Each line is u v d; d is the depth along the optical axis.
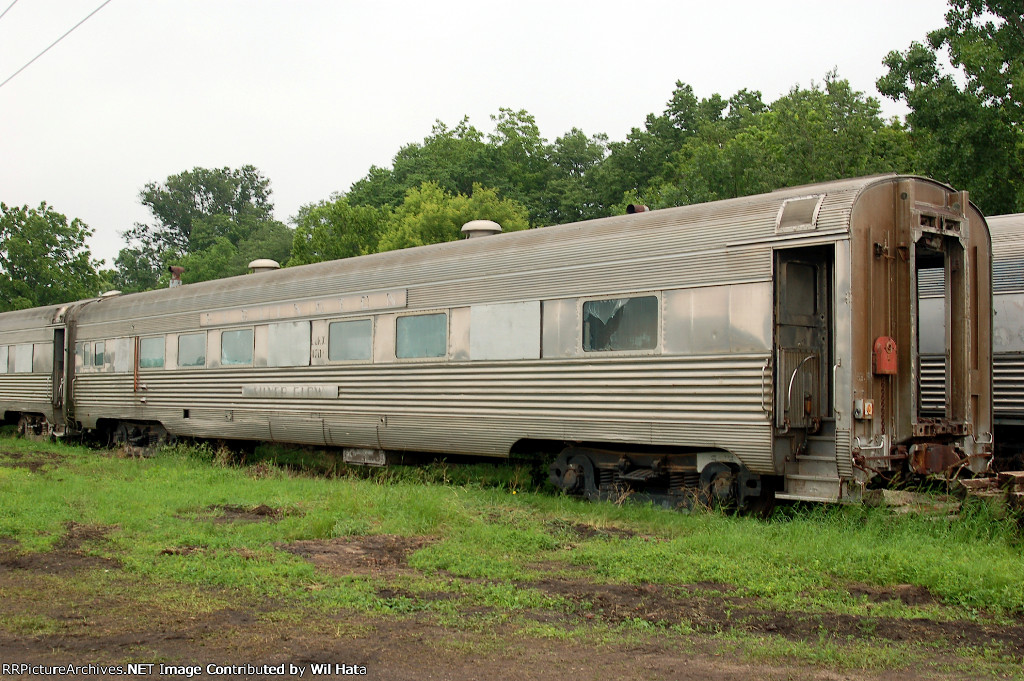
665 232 10.24
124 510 10.19
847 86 28.59
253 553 8.00
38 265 38.03
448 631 5.80
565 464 11.61
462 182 46.94
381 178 49.75
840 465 8.76
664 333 10.09
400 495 10.80
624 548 8.13
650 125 46.59
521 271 11.63
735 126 44.50
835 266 8.86
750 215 9.56
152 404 18.02
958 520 8.20
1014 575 6.66
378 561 7.86
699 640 5.60
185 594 6.64
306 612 6.20
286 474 13.81
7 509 9.95
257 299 15.71
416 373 12.88
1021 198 21.67
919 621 5.93
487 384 11.91
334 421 14.12
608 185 43.59
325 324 14.38
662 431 10.04
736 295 9.49
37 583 6.94
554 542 8.55
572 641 5.57
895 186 9.30
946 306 9.84
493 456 12.08
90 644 5.48
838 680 4.84
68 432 20.83
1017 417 11.06
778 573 7.13
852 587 6.80
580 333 10.91
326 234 37.06
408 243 33.25
